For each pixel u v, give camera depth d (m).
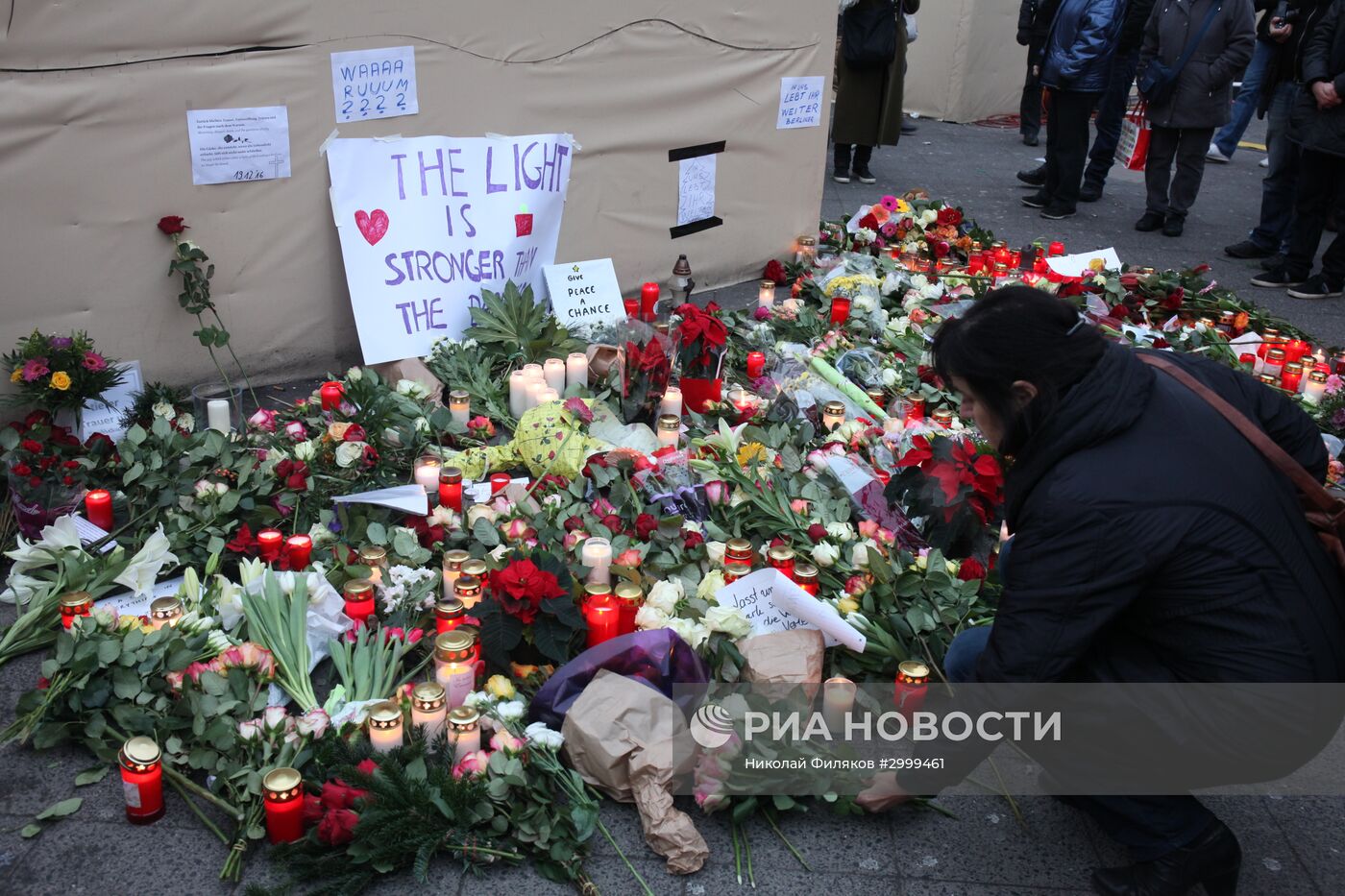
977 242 7.57
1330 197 7.46
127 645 2.86
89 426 4.08
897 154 11.23
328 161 4.62
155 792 2.59
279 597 3.05
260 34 4.31
